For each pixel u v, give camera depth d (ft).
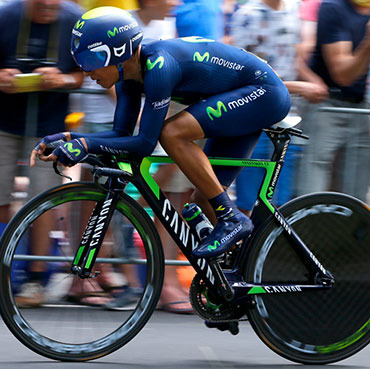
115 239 35.68
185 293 44.32
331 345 36.73
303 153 45.98
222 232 34.22
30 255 34.94
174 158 33.76
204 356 37.04
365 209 37.14
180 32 47.24
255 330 35.86
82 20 32.40
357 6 46.42
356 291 37.22
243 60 34.68
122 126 34.78
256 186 38.32
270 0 47.09
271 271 36.01
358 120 46.50
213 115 33.73
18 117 43.34
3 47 42.93
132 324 35.68
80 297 35.65
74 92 43.86
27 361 34.71
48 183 44.14
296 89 46.29
